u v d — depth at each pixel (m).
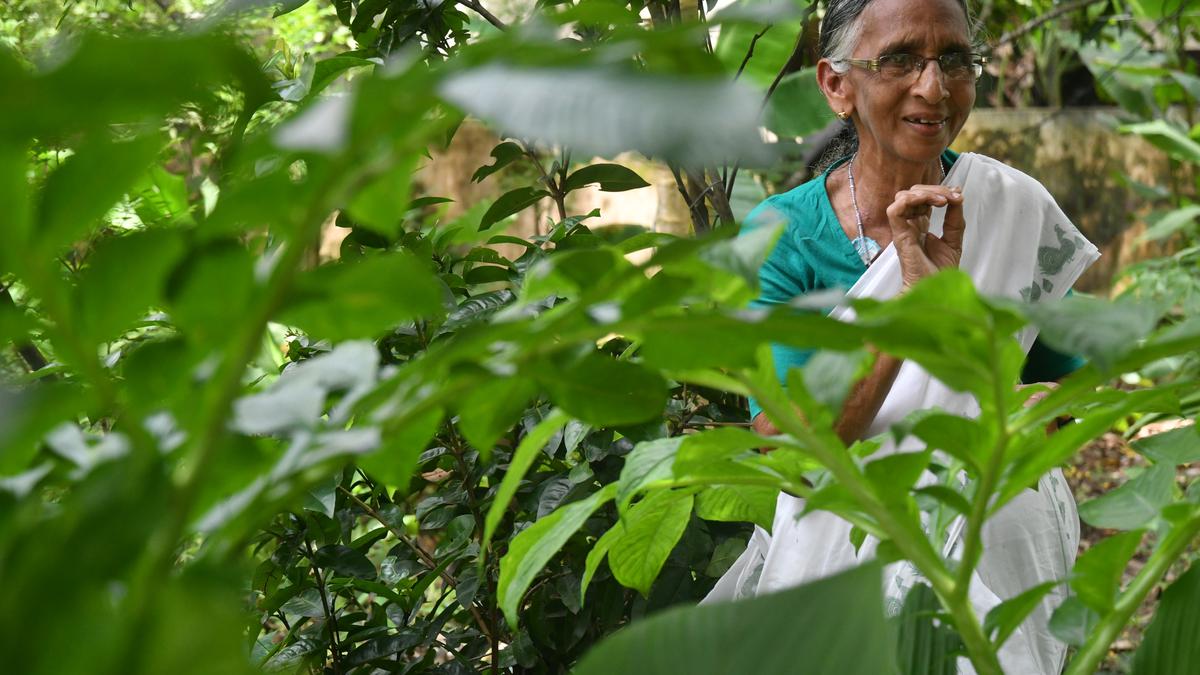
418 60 0.40
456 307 1.56
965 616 0.73
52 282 0.45
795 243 1.79
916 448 1.57
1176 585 0.79
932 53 1.69
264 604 1.70
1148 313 0.54
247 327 0.46
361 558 1.67
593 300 0.53
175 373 0.50
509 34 0.39
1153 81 4.45
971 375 0.65
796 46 2.21
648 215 5.04
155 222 1.55
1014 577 1.49
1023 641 1.33
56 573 0.42
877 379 1.56
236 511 0.53
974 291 0.57
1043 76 6.12
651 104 0.33
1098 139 5.94
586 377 0.66
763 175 3.66
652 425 1.62
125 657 0.42
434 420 0.68
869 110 1.72
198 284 0.47
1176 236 5.93
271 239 0.90
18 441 0.48
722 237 0.51
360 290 0.52
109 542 0.43
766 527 1.10
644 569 1.06
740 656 0.58
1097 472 4.39
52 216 0.44
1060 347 0.54
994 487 0.70
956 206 1.58
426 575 1.78
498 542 1.74
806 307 0.56
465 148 5.23
